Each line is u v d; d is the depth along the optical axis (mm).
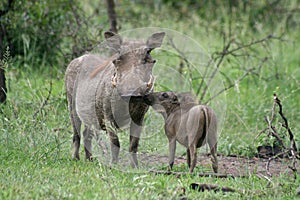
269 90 16906
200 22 23031
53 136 11859
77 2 18188
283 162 11000
